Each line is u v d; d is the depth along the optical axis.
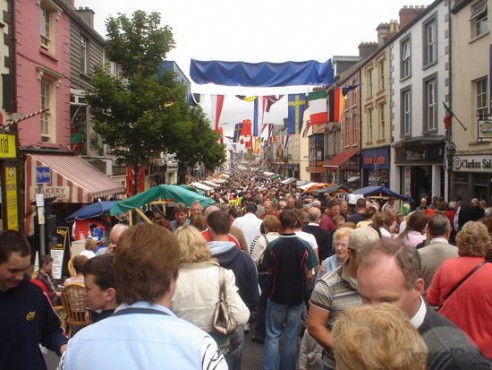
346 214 12.44
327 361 3.38
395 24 26.61
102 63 20.72
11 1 11.99
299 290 5.25
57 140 15.80
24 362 3.10
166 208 15.11
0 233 3.13
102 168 18.52
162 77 17.92
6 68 12.00
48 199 13.19
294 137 68.88
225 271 3.74
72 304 5.80
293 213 5.41
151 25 17.62
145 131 16.91
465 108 17.00
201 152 36.03
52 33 15.51
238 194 29.27
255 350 6.36
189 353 1.79
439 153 18.94
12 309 3.11
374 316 1.62
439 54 18.88
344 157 30.88
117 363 1.75
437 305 3.75
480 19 16.12
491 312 3.40
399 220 12.16
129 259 1.94
